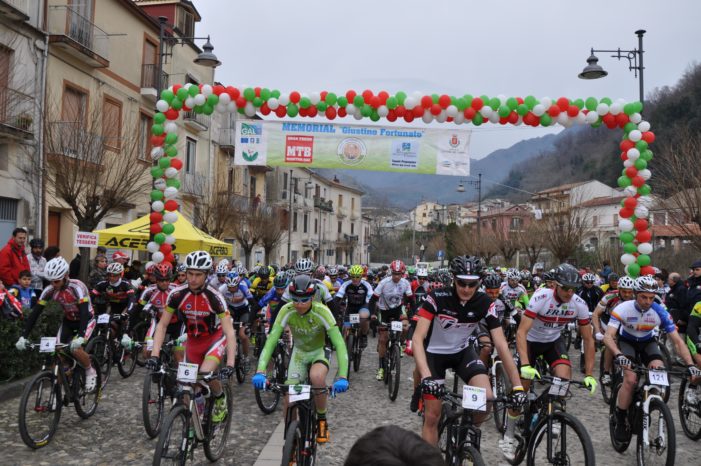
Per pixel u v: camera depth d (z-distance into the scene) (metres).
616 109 9.93
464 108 9.86
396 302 8.92
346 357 4.35
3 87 10.26
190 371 4.21
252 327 9.16
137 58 19.02
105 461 4.71
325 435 4.43
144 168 12.69
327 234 54.19
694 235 12.88
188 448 4.18
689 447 5.36
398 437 1.21
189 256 4.66
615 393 5.38
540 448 3.98
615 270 22.69
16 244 8.70
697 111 38.66
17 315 7.01
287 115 10.12
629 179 10.12
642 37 12.63
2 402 6.46
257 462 4.68
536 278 16.83
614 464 4.89
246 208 26.33
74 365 5.70
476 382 3.86
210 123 25.31
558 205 27.11
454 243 45.19
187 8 23.08
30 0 13.65
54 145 11.02
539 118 9.98
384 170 10.28
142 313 8.70
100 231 11.19
